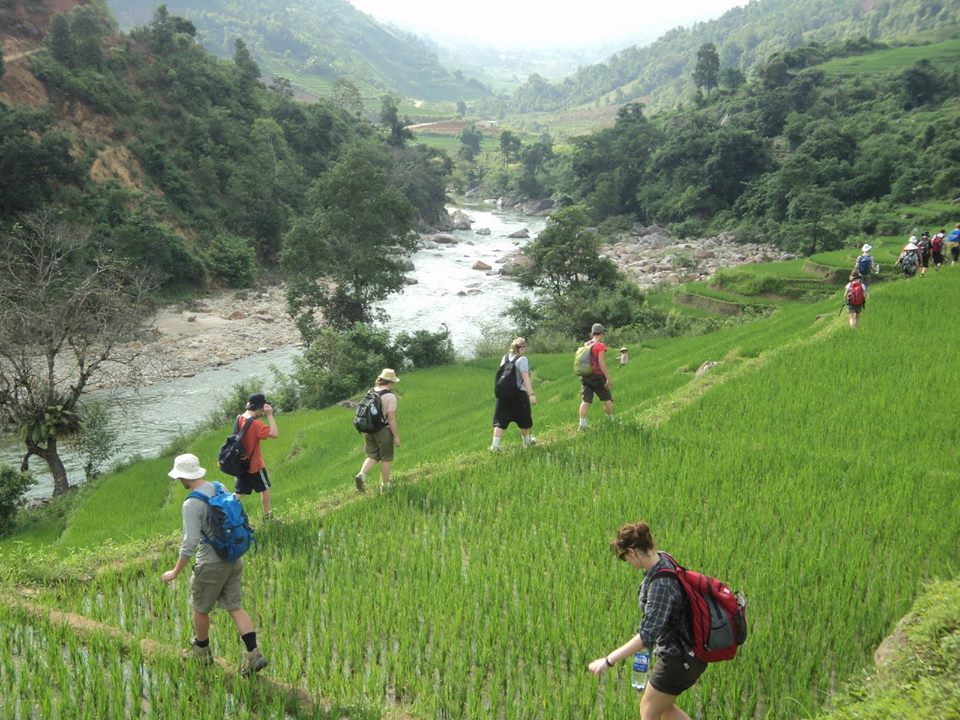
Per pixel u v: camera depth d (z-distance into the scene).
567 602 9.89
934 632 8.24
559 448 17.02
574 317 53.97
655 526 12.23
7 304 35.75
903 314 26.78
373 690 8.30
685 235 126.25
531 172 188.38
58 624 9.50
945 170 109.44
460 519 13.15
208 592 8.45
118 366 54.16
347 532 13.12
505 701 8.24
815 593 9.65
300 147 122.81
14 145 68.81
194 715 7.68
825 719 7.15
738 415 18.67
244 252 86.69
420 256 108.56
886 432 16.75
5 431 35.25
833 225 102.62
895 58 185.38
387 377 15.39
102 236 71.69
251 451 13.62
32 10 100.31
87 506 27.08
